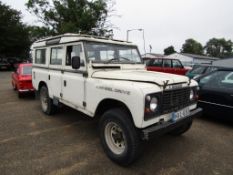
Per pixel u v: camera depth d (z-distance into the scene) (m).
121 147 3.37
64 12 28.05
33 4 28.33
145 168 3.29
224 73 5.38
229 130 4.96
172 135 4.58
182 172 3.20
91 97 3.84
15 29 30.53
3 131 4.75
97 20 28.73
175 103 3.39
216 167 3.35
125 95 3.10
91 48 4.13
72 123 5.34
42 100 6.20
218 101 5.18
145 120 2.91
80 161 3.47
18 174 3.09
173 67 12.79
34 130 4.83
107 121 3.43
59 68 4.93
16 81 9.05
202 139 4.41
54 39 5.11
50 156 3.62
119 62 4.47
